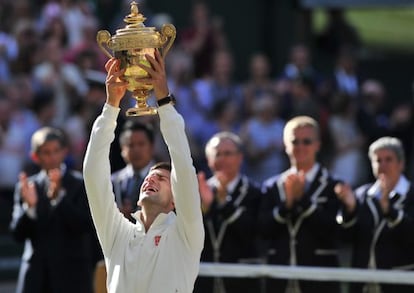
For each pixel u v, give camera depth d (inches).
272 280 976.9
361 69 2023.9
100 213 725.9
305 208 973.8
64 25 1647.4
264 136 1563.7
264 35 1971.0
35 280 1034.1
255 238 1017.5
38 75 1536.7
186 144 710.5
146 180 738.2
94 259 1062.4
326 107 1636.3
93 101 1401.3
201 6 1790.1
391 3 1977.1
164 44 753.6
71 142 1435.8
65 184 1038.4
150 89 721.6
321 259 979.9
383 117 1782.7
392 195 971.9
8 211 1462.8
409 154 1694.1
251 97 1665.8
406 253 964.0
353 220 967.6
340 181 997.8
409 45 2044.8
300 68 1715.1
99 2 1854.1
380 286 953.5
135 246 727.7
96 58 1566.2
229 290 985.5
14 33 1609.3
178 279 715.4
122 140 1036.5
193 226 713.6
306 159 994.7
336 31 1998.0
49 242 1032.2
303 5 1966.0
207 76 1736.0
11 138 1461.6
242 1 1962.4
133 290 717.9
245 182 1016.2
